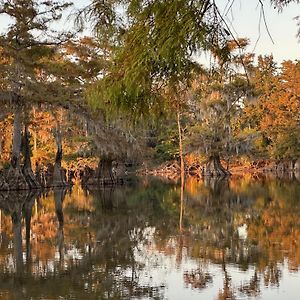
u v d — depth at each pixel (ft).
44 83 76.84
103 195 79.20
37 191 84.64
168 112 11.34
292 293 23.16
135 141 92.89
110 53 10.50
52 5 76.07
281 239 37.09
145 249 34.45
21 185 81.61
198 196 75.41
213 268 28.40
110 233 41.86
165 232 41.91
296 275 26.40
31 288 24.84
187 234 40.55
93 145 102.01
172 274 27.30
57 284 25.57
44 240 38.83
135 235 40.55
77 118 83.92
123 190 90.27
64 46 75.82
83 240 38.63
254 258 30.76
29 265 29.99
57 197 75.56
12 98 76.64
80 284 25.29
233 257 31.19
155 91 10.64
